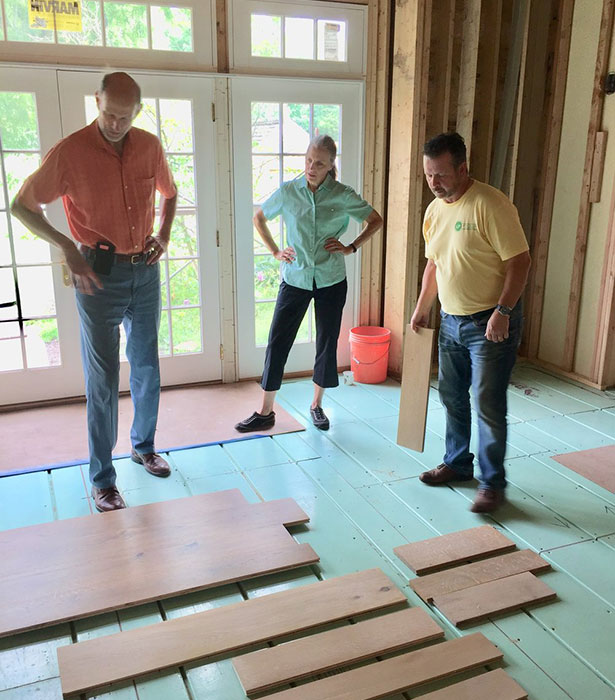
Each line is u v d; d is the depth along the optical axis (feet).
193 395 13.76
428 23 13.00
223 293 13.99
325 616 7.05
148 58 12.21
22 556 7.97
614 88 13.44
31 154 11.91
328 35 13.56
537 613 7.27
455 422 9.90
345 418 12.70
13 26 11.31
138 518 8.82
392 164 14.23
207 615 7.04
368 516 9.16
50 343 12.96
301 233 11.10
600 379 14.44
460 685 6.18
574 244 14.89
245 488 9.92
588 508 9.42
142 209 8.80
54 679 6.31
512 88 13.82
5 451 11.07
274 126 13.51
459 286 8.77
